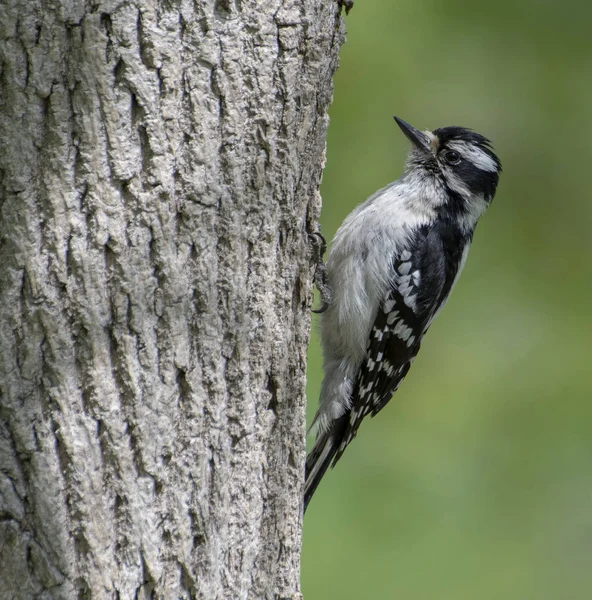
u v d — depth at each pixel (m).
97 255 6.39
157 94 6.49
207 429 6.90
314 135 7.84
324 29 7.59
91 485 6.39
